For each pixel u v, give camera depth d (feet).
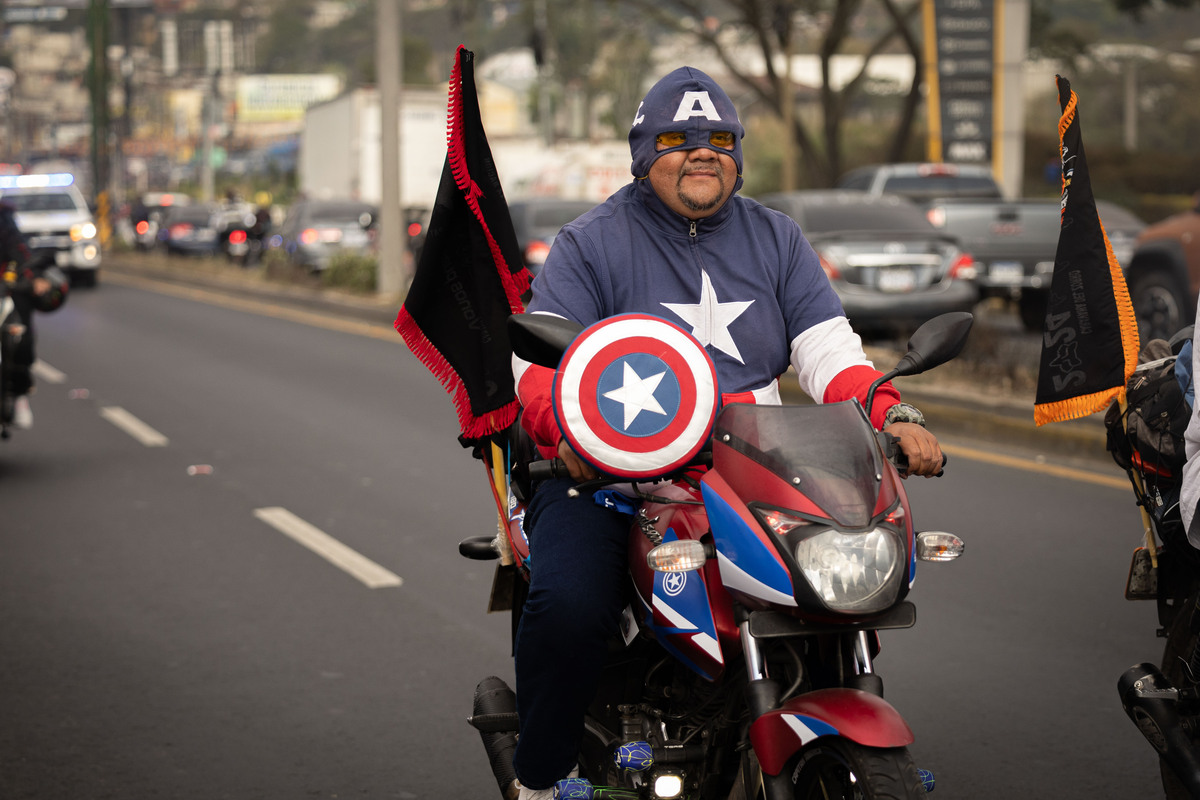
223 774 14.76
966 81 87.40
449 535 25.11
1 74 485.56
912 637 19.07
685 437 9.73
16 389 31.37
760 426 9.58
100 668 17.99
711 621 9.84
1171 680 12.12
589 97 258.98
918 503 27.02
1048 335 11.99
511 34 424.46
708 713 10.60
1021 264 52.08
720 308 11.32
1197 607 11.60
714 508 9.54
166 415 39.06
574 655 10.43
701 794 10.72
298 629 19.60
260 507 27.43
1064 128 11.84
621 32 128.16
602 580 10.51
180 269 102.99
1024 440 32.68
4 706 16.67
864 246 43.96
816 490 9.17
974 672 17.69
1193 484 10.71
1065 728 15.85
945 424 34.94
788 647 9.86
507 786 12.00
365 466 31.53
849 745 9.00
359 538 24.89
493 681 12.97
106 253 134.92
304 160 150.20
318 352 53.88
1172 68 218.59
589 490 10.61
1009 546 23.68
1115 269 11.78
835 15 111.04
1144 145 207.51
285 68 588.09
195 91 504.43
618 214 11.49
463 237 12.47
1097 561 22.68
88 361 51.44
